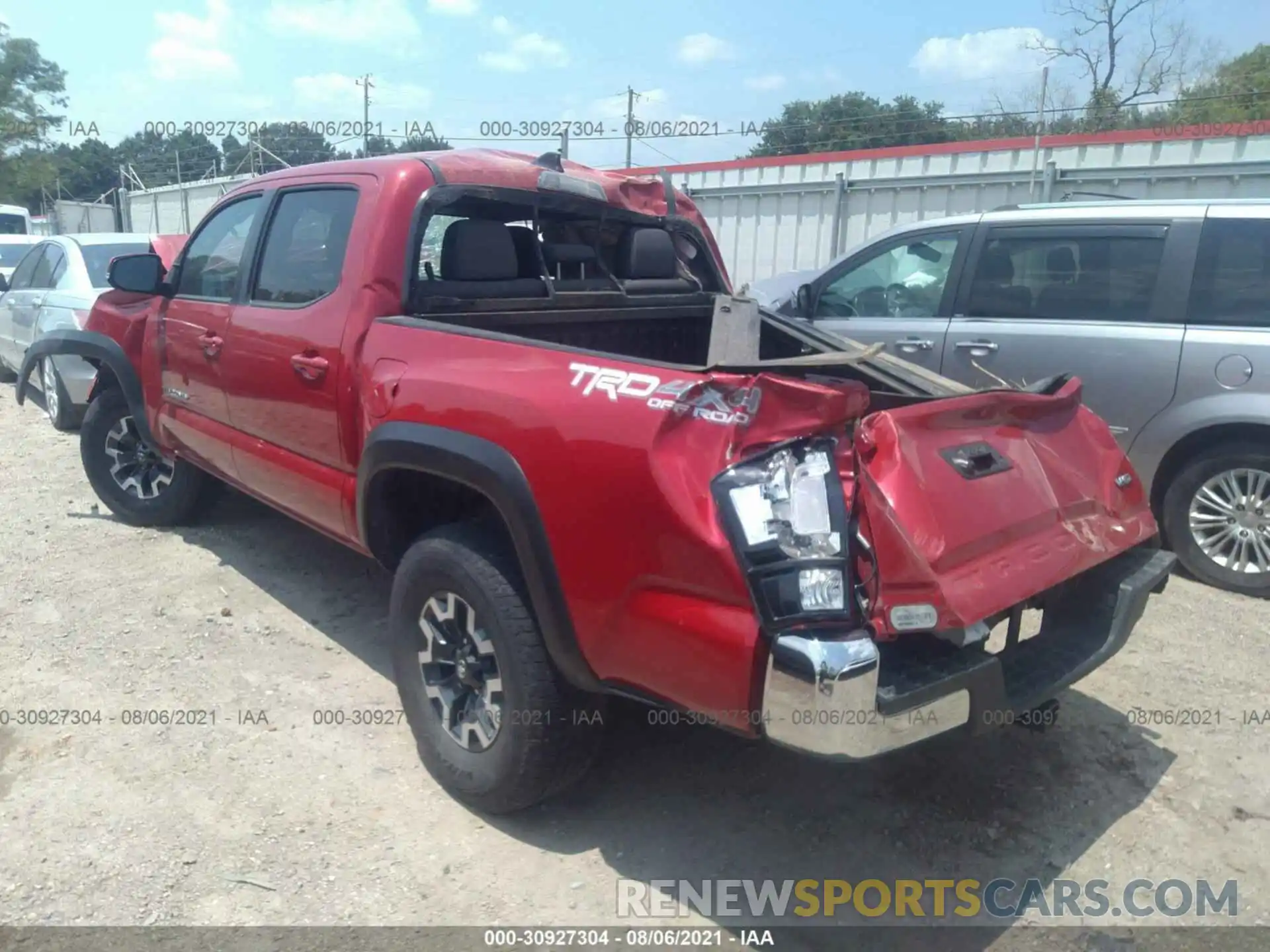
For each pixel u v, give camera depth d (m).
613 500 2.67
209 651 4.34
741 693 2.47
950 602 2.54
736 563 2.43
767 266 13.34
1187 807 3.42
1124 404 5.45
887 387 4.10
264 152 23.00
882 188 12.14
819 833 3.25
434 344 3.36
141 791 3.35
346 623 4.65
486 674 3.17
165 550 5.47
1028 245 5.87
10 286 9.75
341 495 3.80
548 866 3.06
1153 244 5.43
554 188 4.22
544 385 2.92
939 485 2.77
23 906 2.81
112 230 28.09
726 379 2.53
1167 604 5.09
